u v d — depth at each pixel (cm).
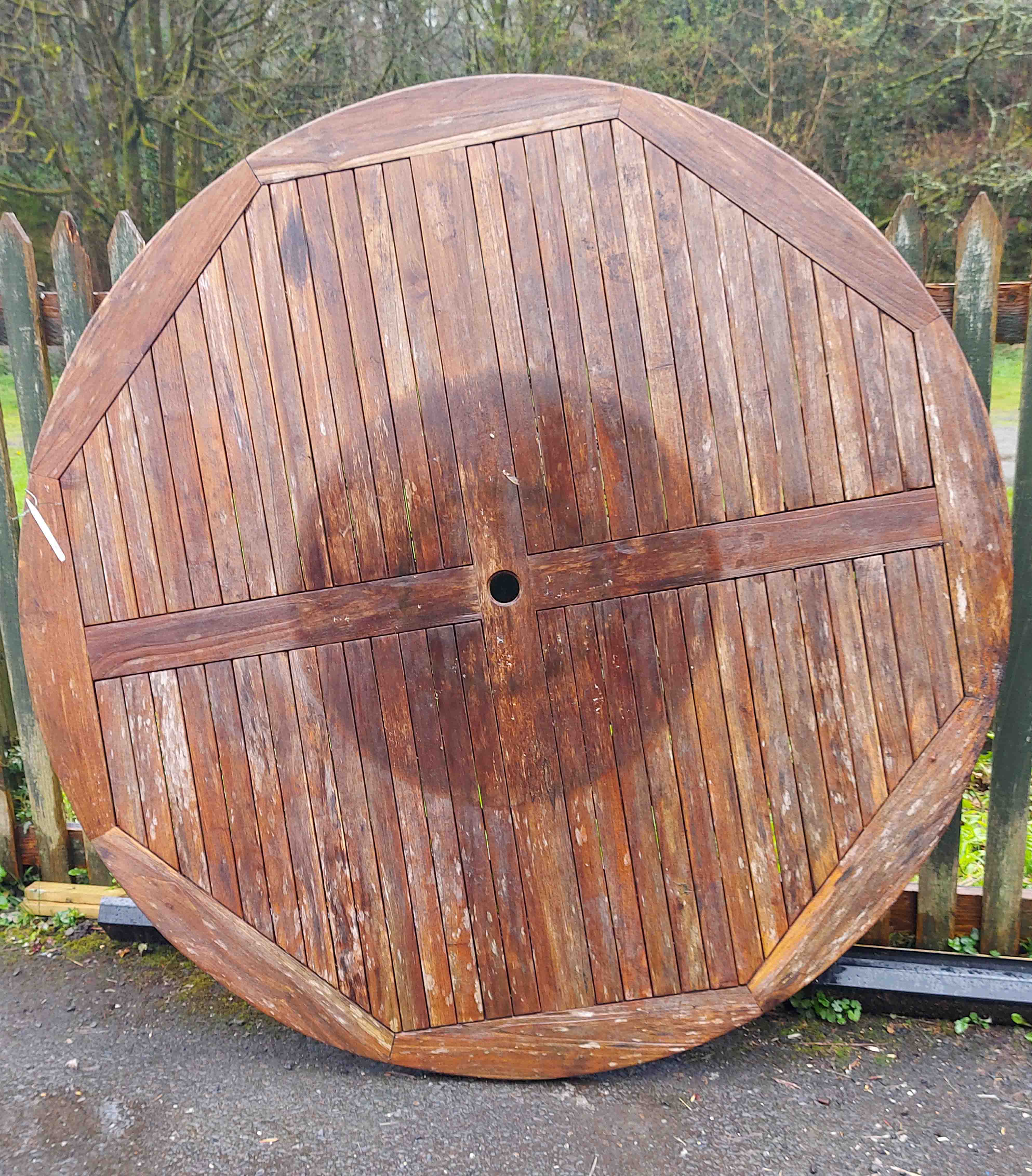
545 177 215
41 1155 202
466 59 891
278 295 221
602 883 228
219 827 233
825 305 213
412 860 230
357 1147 205
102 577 231
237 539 228
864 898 221
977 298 229
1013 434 498
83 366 226
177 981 265
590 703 225
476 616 225
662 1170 197
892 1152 200
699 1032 225
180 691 231
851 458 215
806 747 222
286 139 218
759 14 860
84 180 898
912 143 885
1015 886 253
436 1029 231
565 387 219
